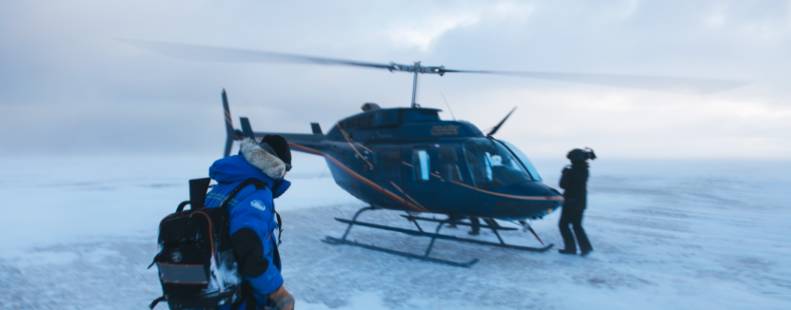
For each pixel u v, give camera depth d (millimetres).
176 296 1671
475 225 8031
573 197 6949
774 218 11016
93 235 8469
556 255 7027
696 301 4953
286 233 8672
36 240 7996
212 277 1617
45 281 5574
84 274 5887
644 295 5137
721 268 6344
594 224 10031
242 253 1598
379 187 7008
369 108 7840
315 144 8062
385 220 10508
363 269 6105
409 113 6918
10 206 12781
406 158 6641
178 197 15320
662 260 6773
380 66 6309
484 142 6320
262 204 1706
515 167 6230
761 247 7719
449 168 6242
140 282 5559
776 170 39469
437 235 6672
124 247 7465
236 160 1820
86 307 4688
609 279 5754
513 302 4852
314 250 7203
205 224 1639
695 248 7594
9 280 5605
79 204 13258
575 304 4809
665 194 17109
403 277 5746
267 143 1993
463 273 5961
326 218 10641
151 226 9430
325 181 23062
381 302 4824
